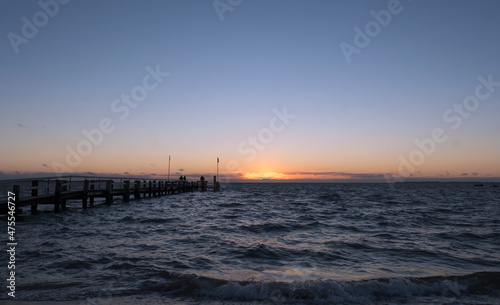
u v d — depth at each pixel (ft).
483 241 34.68
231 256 26.91
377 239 35.47
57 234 34.86
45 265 22.76
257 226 44.52
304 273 22.24
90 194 61.00
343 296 17.75
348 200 119.03
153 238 34.30
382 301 17.25
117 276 20.59
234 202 101.60
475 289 19.11
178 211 66.49
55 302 16.26
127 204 76.07
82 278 20.13
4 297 16.74
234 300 17.06
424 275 21.86
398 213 67.15
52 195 49.93
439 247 31.30
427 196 160.35
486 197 151.74
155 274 20.95
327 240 34.73
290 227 44.32
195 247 30.14
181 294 17.76
